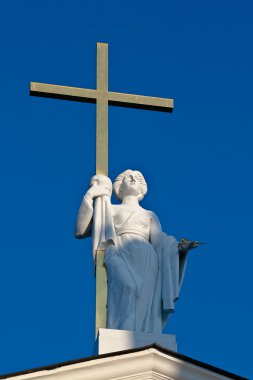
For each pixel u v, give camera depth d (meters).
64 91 23.61
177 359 18.67
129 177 23.17
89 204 22.38
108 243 22.05
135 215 22.48
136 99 23.94
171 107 24.14
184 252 22.14
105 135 23.27
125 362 18.62
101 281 21.62
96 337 20.64
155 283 21.75
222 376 18.62
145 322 21.27
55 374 18.38
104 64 24.11
